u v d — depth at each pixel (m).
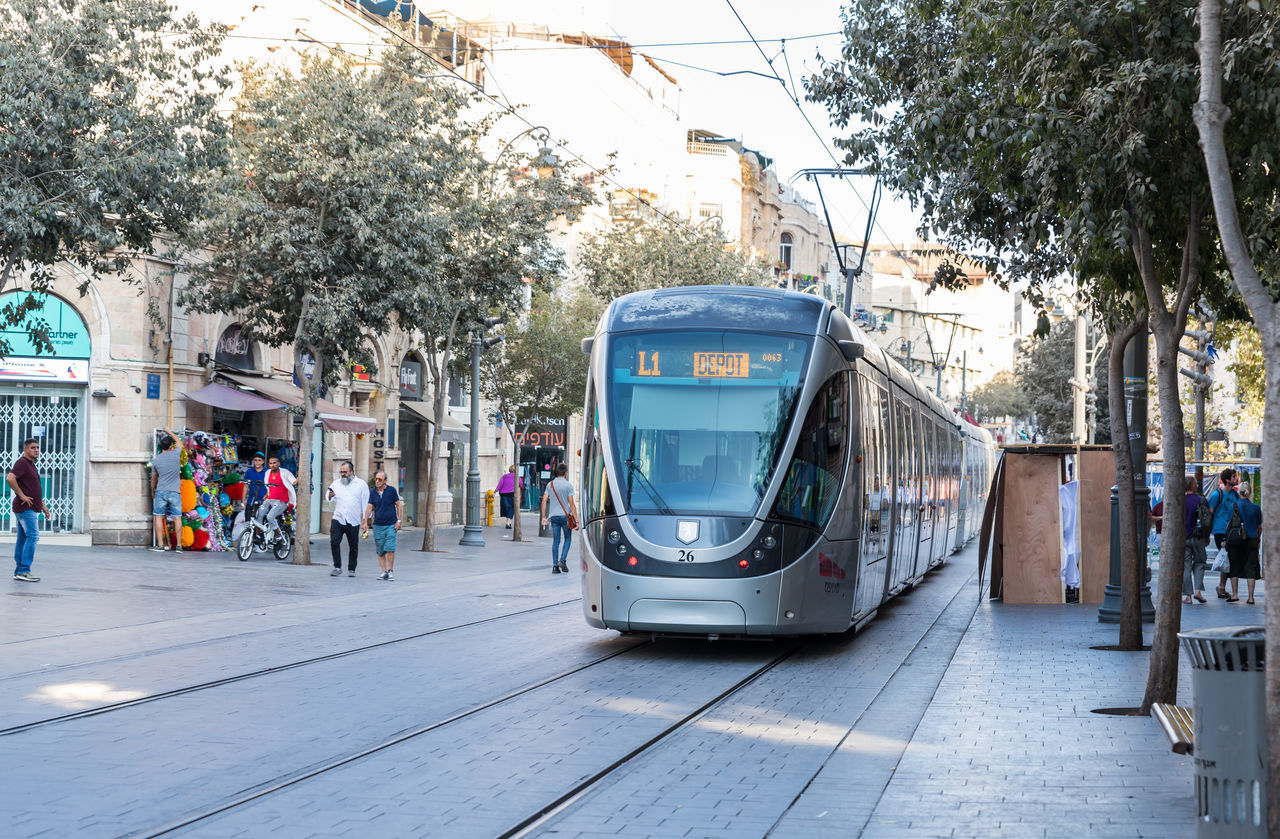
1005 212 13.24
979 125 12.16
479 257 29.39
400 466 39.44
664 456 13.21
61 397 26.66
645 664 12.70
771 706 10.35
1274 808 5.60
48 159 17.97
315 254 23.61
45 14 18.55
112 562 22.97
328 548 30.73
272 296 25.28
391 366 38.03
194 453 27.30
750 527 12.84
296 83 24.61
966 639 15.05
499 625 15.91
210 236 24.59
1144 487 16.66
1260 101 10.11
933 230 13.36
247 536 25.34
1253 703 5.79
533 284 31.14
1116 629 16.12
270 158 24.17
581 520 13.68
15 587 18.08
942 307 124.31
